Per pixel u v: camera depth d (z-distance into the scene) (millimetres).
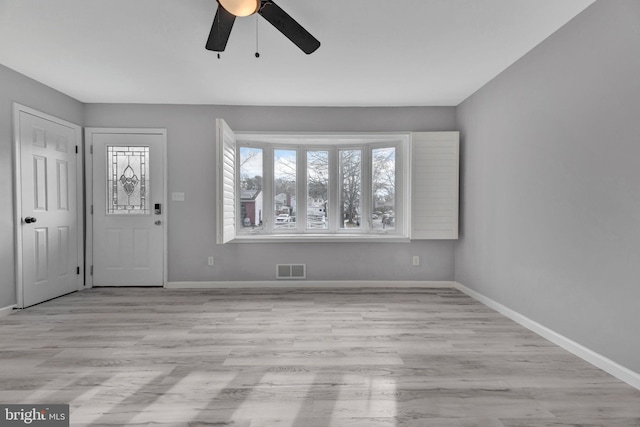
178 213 4246
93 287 4215
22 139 3330
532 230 2830
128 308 3418
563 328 2486
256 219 4633
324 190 4758
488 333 2773
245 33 2557
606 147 2121
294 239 4312
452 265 4383
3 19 2371
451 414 1691
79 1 2174
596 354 2193
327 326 2926
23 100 3342
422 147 4156
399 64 3092
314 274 4363
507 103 3178
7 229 3223
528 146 2877
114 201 4207
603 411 1717
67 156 3908
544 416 1676
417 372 2113
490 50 2838
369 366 2193
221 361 2256
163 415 1667
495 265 3410
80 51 2855
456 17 2357
